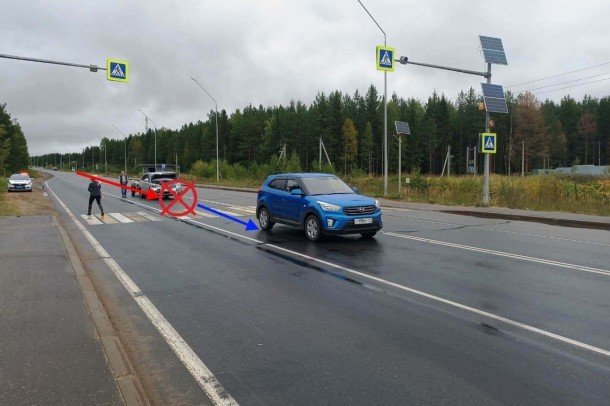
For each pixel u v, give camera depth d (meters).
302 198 11.81
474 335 4.97
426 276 7.66
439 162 99.81
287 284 7.19
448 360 4.32
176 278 7.66
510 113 95.62
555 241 11.61
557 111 113.56
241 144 102.94
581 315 5.61
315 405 3.50
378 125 99.44
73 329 4.78
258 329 5.20
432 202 24.19
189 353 4.53
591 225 15.14
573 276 7.65
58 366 3.88
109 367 3.87
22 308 5.48
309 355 4.45
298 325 5.32
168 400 3.59
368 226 11.16
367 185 35.16
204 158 111.69
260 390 3.75
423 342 4.77
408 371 4.09
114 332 4.77
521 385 3.82
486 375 4.00
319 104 99.31
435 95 110.31
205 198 28.25
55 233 11.91
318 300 6.31
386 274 7.81
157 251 10.19
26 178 39.94
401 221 16.02
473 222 15.86
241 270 8.20
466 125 100.06
